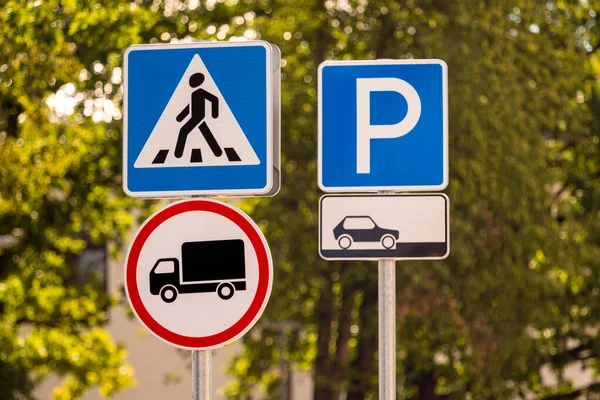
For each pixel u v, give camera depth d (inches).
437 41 1362.0
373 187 429.1
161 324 379.6
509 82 1393.9
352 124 430.6
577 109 1518.2
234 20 1428.4
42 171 1232.2
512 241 1411.2
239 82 394.0
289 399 1904.5
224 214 379.6
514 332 1432.1
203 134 393.7
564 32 1529.3
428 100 428.8
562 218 1581.0
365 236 424.5
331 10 1412.4
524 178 1370.6
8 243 1513.3
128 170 395.2
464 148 1374.3
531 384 1609.3
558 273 1544.0
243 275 377.4
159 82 396.5
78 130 1333.7
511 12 1419.8
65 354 1635.1
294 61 1421.0
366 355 1513.3
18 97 1125.7
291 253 1366.9
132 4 1312.7
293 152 1400.1
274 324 1432.1
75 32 1278.3
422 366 1467.8
